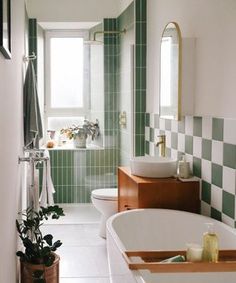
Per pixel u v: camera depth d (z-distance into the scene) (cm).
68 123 538
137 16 403
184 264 164
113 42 489
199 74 260
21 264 257
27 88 328
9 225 213
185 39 266
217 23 229
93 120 523
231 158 214
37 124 328
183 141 294
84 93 531
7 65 207
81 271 315
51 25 496
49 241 268
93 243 376
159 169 277
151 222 253
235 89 207
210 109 243
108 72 494
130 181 289
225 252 188
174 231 250
